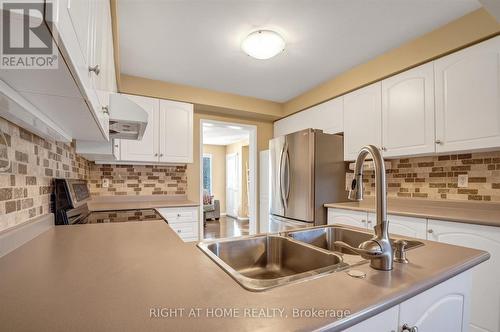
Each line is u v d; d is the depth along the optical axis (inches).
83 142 75.6
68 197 57.5
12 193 37.6
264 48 83.0
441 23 75.9
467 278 33.1
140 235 44.6
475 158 79.8
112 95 57.9
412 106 85.7
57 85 27.2
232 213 307.3
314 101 126.0
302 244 41.2
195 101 124.4
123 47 88.1
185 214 110.5
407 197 96.8
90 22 31.6
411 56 85.0
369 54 94.1
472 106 71.1
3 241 32.4
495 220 60.5
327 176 109.8
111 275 25.5
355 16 72.6
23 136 41.3
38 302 19.6
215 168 324.8
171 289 22.1
